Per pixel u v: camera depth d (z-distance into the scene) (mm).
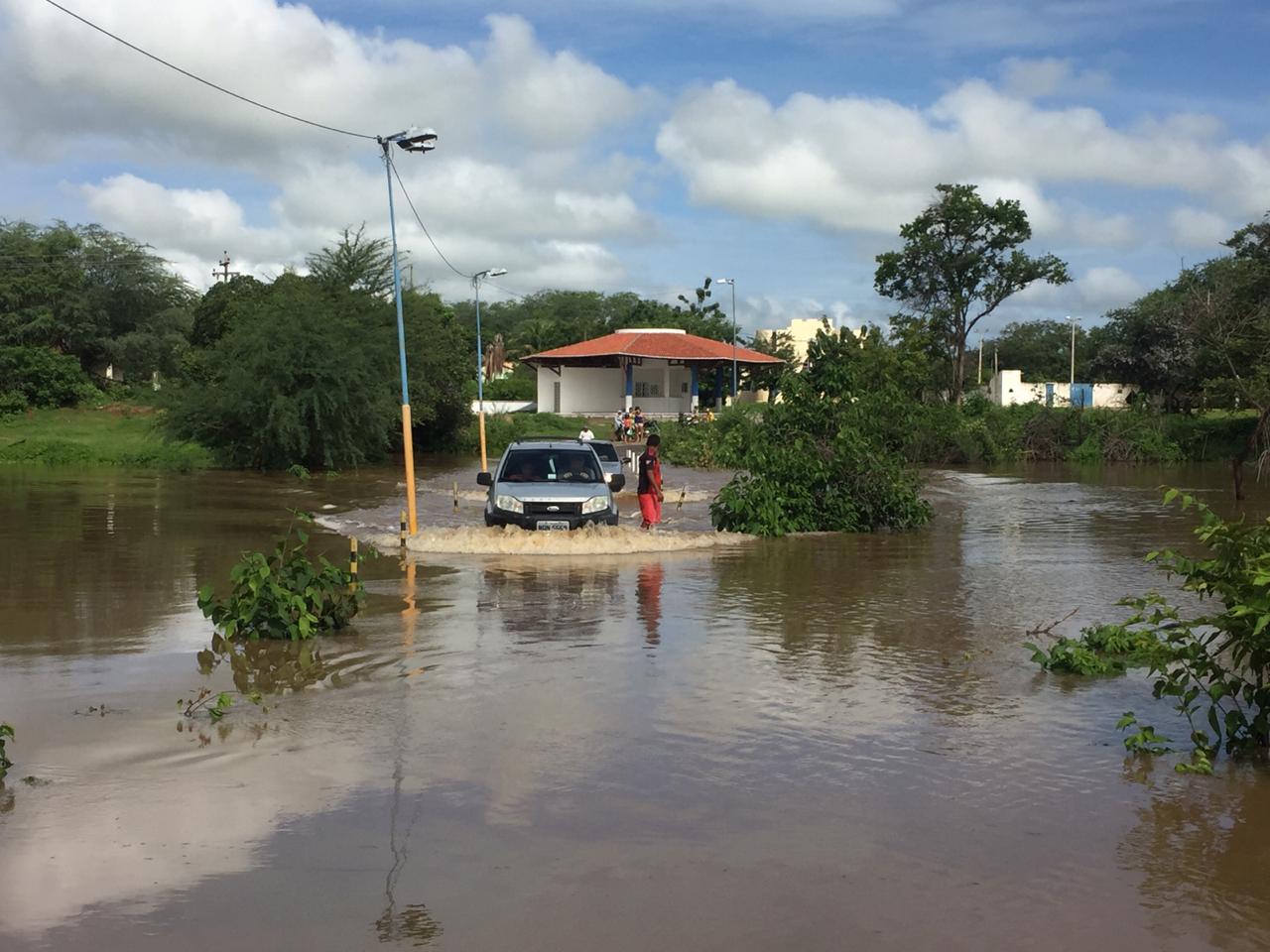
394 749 6625
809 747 6703
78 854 5051
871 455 20297
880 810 5641
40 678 8367
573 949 4172
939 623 10789
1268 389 37844
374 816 5520
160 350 64188
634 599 12062
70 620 10773
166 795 5812
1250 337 44188
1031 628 10562
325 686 8148
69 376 57469
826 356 21594
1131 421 53562
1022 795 5879
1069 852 5117
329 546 16938
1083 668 8617
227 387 39281
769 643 9781
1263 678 7609
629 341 64812
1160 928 4367
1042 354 95562
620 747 6680
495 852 5078
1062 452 53312
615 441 54594
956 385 62656
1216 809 5684
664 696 7883
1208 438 52469
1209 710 6754
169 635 10047
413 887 4707
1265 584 6371
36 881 4766
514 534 16438
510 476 17688
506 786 5961
